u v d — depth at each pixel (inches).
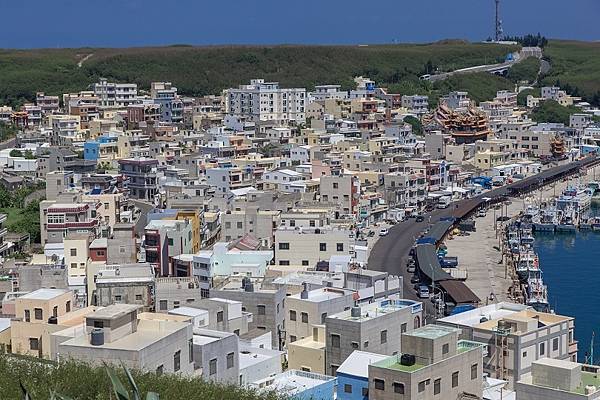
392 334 7263.8
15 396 4640.8
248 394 5255.9
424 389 5866.1
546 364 6309.1
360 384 6245.1
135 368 5142.7
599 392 6127.0
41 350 7185.0
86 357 5457.7
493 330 7751.0
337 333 7052.2
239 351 7027.6
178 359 5841.5
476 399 6077.8
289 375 6574.8
